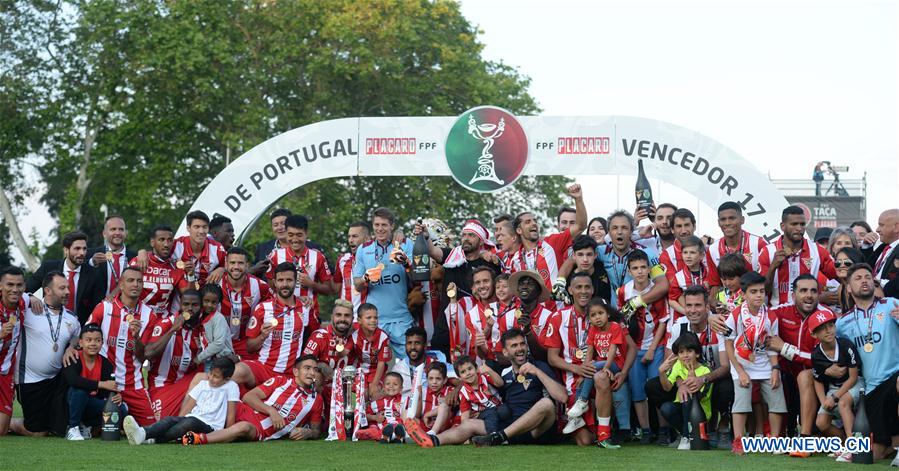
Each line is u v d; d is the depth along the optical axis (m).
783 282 9.72
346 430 9.68
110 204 31.88
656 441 9.65
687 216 9.85
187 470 7.51
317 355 10.25
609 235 10.50
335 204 29.70
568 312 9.52
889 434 8.33
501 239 10.59
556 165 11.95
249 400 9.62
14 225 31.52
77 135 30.88
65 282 10.19
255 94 29.11
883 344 8.35
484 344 9.90
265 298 10.80
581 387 9.14
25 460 8.02
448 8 31.36
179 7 28.39
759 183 11.66
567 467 7.69
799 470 7.52
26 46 30.78
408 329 10.16
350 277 11.13
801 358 8.80
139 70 29.03
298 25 29.33
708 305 9.59
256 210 12.25
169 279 10.53
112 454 8.41
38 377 9.95
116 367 10.03
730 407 9.09
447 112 30.22
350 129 12.17
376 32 29.62
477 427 9.23
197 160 31.12
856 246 10.34
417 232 10.69
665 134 11.82
